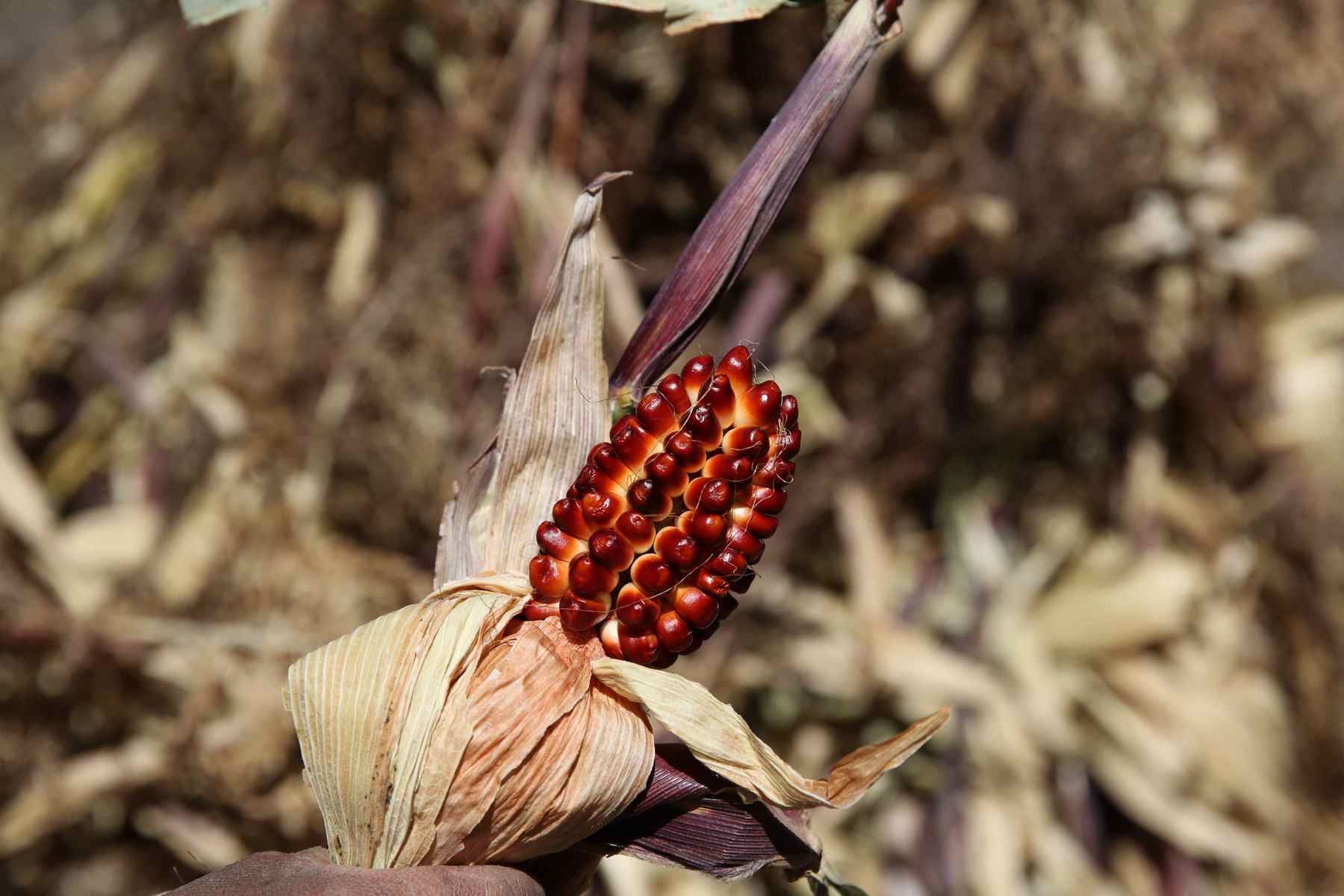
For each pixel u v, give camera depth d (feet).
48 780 4.13
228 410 4.46
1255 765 4.50
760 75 4.45
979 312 4.59
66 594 4.36
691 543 2.20
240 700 3.86
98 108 5.32
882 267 4.55
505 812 2.23
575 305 2.35
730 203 2.33
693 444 2.19
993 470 4.73
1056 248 4.41
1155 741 4.42
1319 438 4.90
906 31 4.46
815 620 4.28
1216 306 4.65
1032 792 4.34
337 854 2.25
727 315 4.52
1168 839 4.51
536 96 4.35
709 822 2.30
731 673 4.11
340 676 2.25
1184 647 4.73
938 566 4.58
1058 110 4.44
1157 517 4.71
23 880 4.51
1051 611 4.63
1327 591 4.87
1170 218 4.52
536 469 2.34
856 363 4.47
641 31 4.44
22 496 4.44
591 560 2.22
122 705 4.23
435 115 4.53
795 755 4.26
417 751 2.23
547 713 2.23
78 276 5.08
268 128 4.66
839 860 4.16
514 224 4.37
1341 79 4.91
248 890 2.15
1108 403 4.63
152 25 5.32
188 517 4.39
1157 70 4.63
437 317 4.23
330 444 4.20
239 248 4.72
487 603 2.27
